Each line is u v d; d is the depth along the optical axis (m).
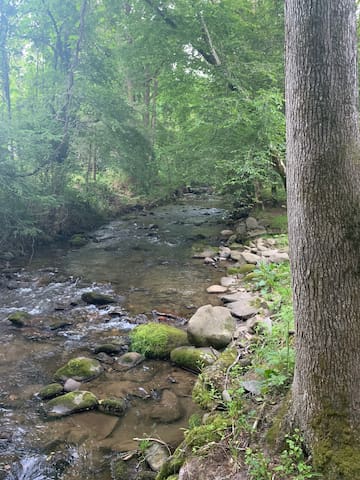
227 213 16.23
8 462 3.42
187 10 11.30
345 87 2.21
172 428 3.82
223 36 11.62
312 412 2.43
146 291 7.99
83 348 5.61
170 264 9.95
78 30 13.45
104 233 13.49
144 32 12.14
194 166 12.66
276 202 14.85
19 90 16.28
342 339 2.31
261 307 6.21
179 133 14.01
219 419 3.16
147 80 15.83
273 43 12.36
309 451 2.41
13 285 8.42
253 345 4.36
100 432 3.80
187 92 12.82
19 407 4.22
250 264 9.07
